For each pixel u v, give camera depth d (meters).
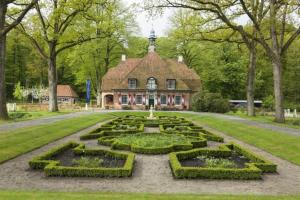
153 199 8.27
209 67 68.56
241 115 40.78
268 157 15.98
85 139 20.56
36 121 28.88
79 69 69.19
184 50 69.56
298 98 60.12
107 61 65.44
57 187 10.37
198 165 13.44
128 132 22.80
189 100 61.03
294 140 19.52
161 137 19.56
